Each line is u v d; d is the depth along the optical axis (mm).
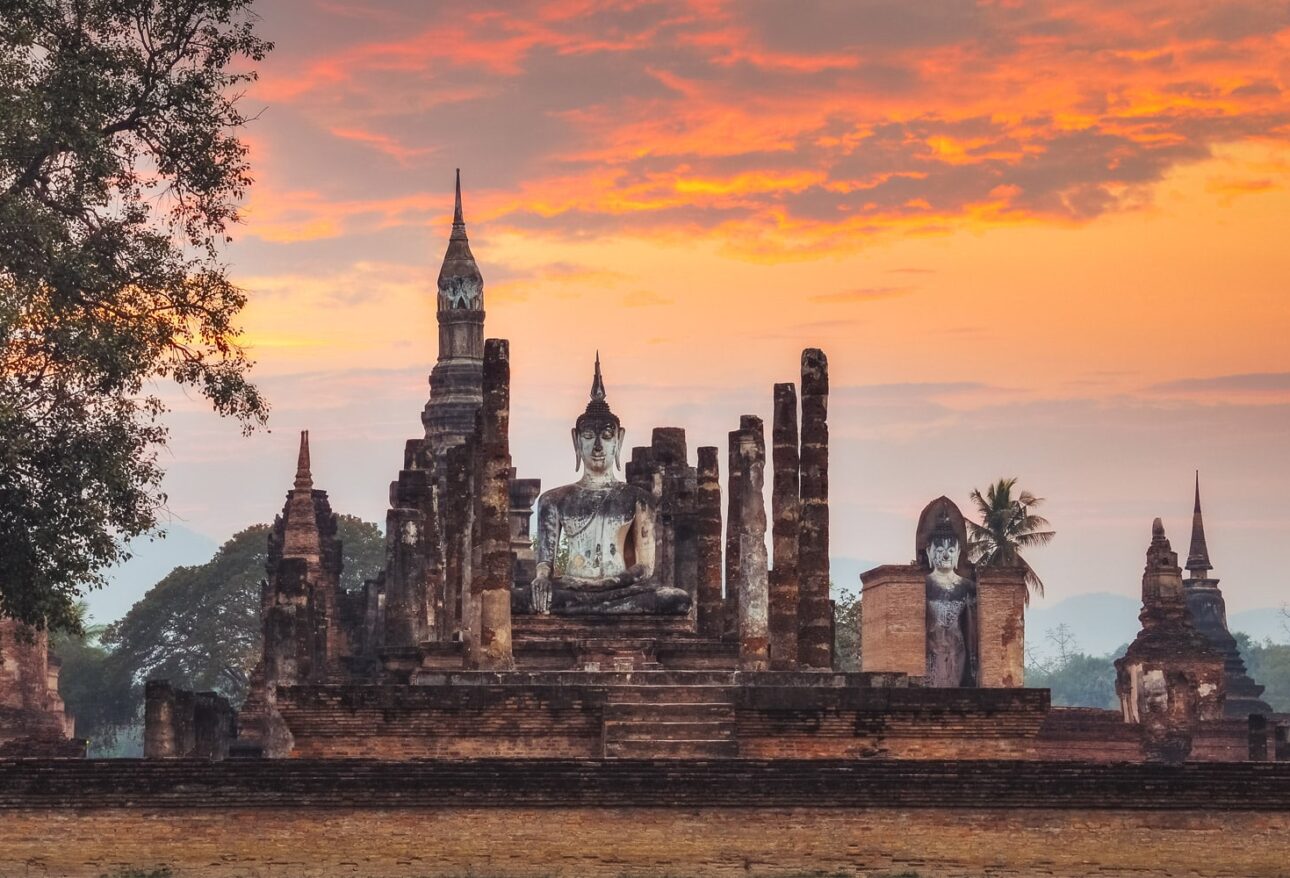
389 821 32938
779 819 33281
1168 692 68562
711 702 37469
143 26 44312
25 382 42469
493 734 37219
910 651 65938
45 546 42312
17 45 42156
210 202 44906
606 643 43781
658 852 33125
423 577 53250
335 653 65562
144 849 32656
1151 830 33406
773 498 43438
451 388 75375
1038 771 33438
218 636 103875
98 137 42125
